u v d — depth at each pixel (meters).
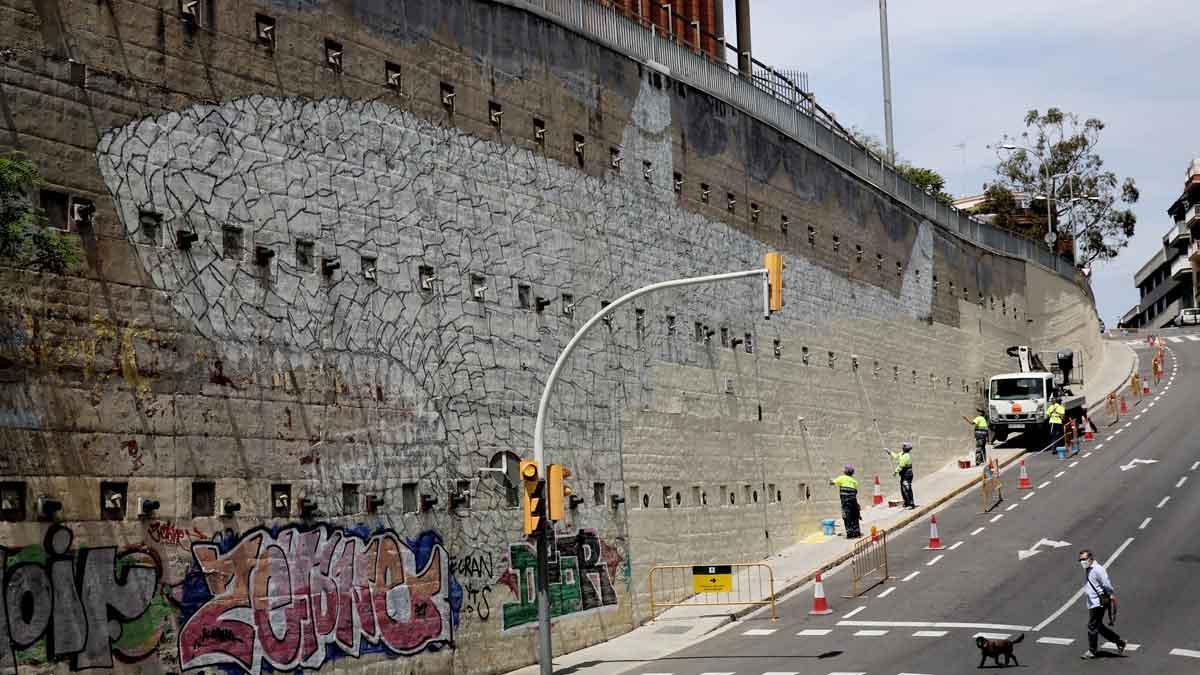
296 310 22.45
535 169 29.75
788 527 40.41
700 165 37.78
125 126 19.67
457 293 26.64
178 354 20.11
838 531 42.25
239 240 21.48
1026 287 69.88
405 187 25.45
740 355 38.94
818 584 30.89
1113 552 35.56
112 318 19.12
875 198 51.00
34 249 18.03
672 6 45.69
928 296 55.69
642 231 34.19
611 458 31.69
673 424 34.72
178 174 20.47
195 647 19.70
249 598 20.78
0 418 17.47
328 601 22.36
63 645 17.78
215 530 20.34
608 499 31.34
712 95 38.91
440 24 27.02
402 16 25.89
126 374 19.23
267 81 22.38
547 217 30.02
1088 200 96.62
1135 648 24.78
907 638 26.66
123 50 19.80
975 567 34.91
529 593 27.72
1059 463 53.38
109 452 18.83
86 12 19.28
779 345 41.59
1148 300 162.50
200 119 20.97
